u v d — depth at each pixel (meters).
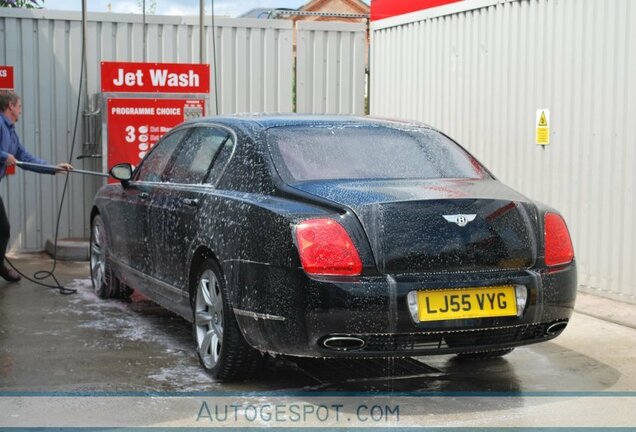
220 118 5.87
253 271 4.60
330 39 11.30
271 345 4.57
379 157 5.25
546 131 7.97
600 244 7.46
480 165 5.57
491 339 4.61
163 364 5.46
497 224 4.62
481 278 4.50
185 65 9.75
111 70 9.58
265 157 5.05
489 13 8.70
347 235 4.40
